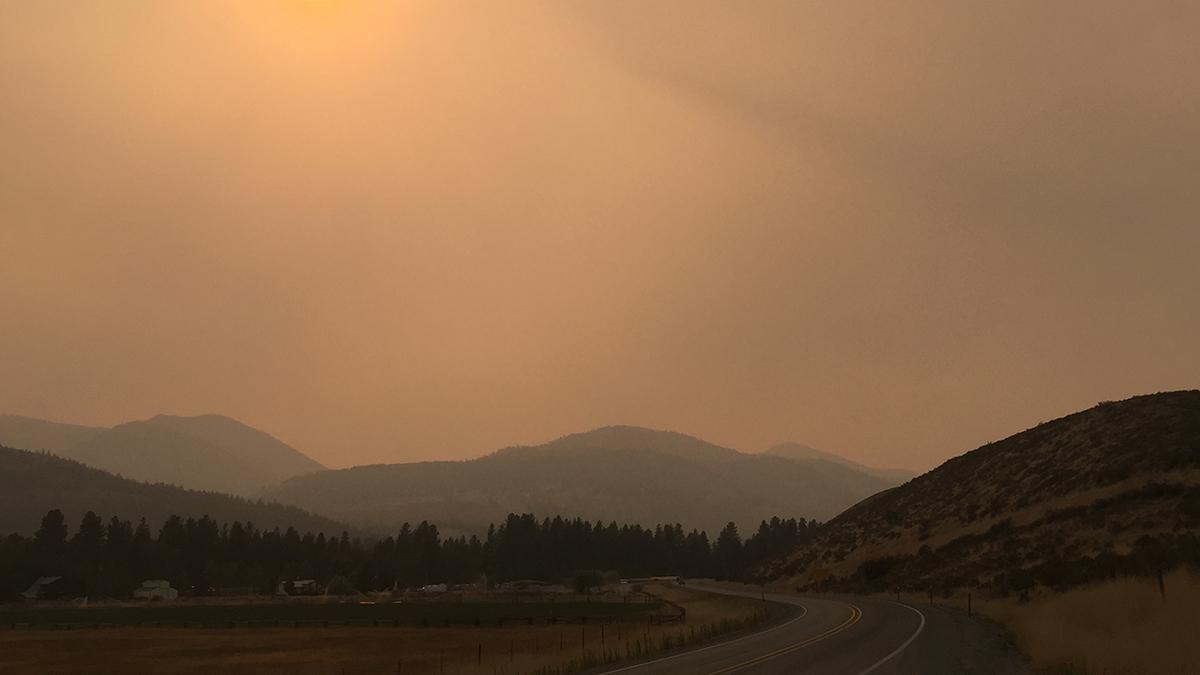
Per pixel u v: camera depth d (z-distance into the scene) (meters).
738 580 168.38
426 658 55.50
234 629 91.31
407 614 105.69
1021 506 84.56
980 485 101.19
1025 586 56.50
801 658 28.11
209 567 180.75
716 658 29.19
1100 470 79.50
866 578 92.25
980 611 49.16
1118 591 35.62
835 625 42.72
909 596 71.69
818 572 100.00
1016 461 100.38
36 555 171.12
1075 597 38.81
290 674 49.41
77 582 159.25
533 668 31.27
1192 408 86.62
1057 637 26.45
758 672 24.50
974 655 28.33
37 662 62.09
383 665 52.75
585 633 65.44
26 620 107.94
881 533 111.31
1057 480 84.50
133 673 54.16
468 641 66.69
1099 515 68.56
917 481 128.62
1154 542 53.50
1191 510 60.75
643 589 145.50
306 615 109.50
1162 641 23.11
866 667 25.31
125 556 179.00
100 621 104.94
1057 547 66.38
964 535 86.06
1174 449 75.38
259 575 180.62
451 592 165.75
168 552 183.00
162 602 146.38
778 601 74.44
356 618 101.19
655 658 30.86
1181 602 29.91
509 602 127.94
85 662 61.62
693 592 120.12
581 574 157.38
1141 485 71.06
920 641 33.19
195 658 62.53
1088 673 21.80
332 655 60.97
